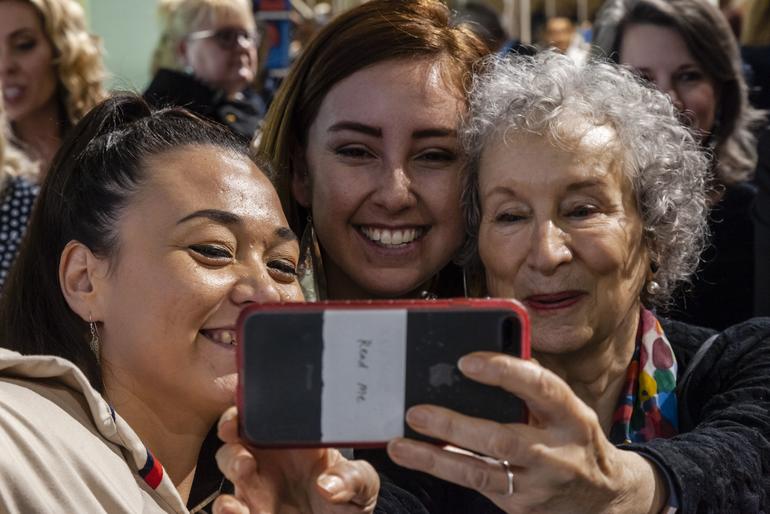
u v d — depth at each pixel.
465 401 1.32
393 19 2.10
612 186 1.84
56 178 1.75
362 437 1.32
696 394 1.91
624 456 1.45
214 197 1.65
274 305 1.31
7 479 1.32
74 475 1.40
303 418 1.32
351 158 2.10
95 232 1.66
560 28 6.20
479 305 1.32
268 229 1.68
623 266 1.85
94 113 1.78
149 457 1.53
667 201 1.91
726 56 3.21
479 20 4.29
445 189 2.08
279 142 2.16
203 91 3.81
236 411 1.34
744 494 1.59
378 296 2.21
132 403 1.64
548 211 1.82
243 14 3.94
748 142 3.32
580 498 1.35
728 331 1.96
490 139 1.90
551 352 1.85
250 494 1.42
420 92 2.06
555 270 1.81
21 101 3.47
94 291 1.66
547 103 1.85
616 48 3.31
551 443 1.29
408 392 1.32
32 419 1.42
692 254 2.03
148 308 1.60
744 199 3.12
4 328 1.75
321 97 2.11
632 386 1.94
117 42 5.01
